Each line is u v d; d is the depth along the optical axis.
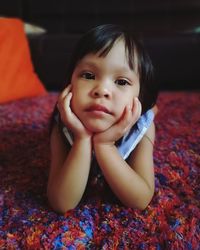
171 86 1.76
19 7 2.19
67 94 0.58
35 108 1.23
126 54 0.58
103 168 0.58
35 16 2.21
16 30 1.51
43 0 2.19
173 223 0.58
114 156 0.58
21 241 0.53
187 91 1.70
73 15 2.21
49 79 1.70
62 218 0.58
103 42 0.58
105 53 0.56
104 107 0.55
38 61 1.67
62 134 0.67
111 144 0.59
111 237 0.55
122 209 0.61
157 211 0.60
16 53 1.45
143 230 0.56
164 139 0.91
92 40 0.59
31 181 0.71
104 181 0.67
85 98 0.56
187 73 1.71
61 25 2.21
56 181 0.58
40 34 1.72
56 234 0.54
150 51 1.65
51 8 2.20
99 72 0.56
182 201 0.64
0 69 1.36
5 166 0.78
